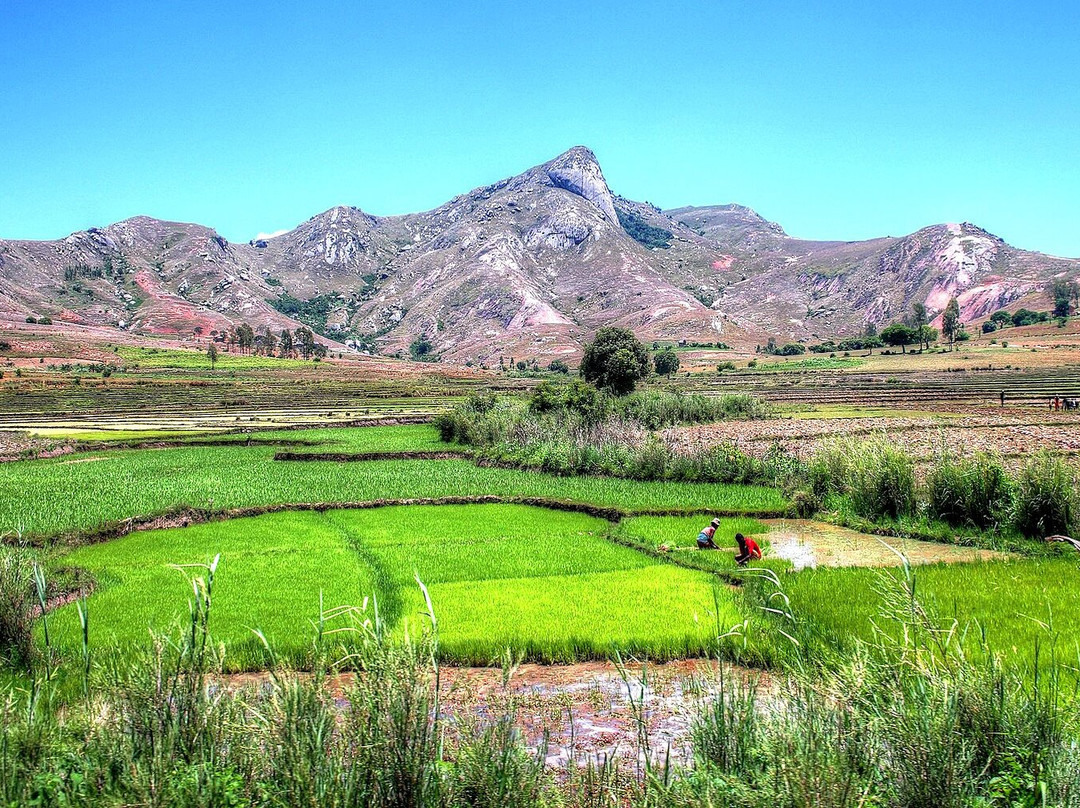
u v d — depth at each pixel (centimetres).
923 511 1844
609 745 752
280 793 501
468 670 981
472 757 534
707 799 497
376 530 1912
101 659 947
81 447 3931
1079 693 662
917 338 15462
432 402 7931
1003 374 9081
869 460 1991
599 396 4219
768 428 4128
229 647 1030
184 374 12412
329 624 1113
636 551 1652
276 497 2370
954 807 502
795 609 1092
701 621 1092
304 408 7044
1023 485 1672
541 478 2772
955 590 1181
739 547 1491
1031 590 1172
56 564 1509
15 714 582
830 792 480
